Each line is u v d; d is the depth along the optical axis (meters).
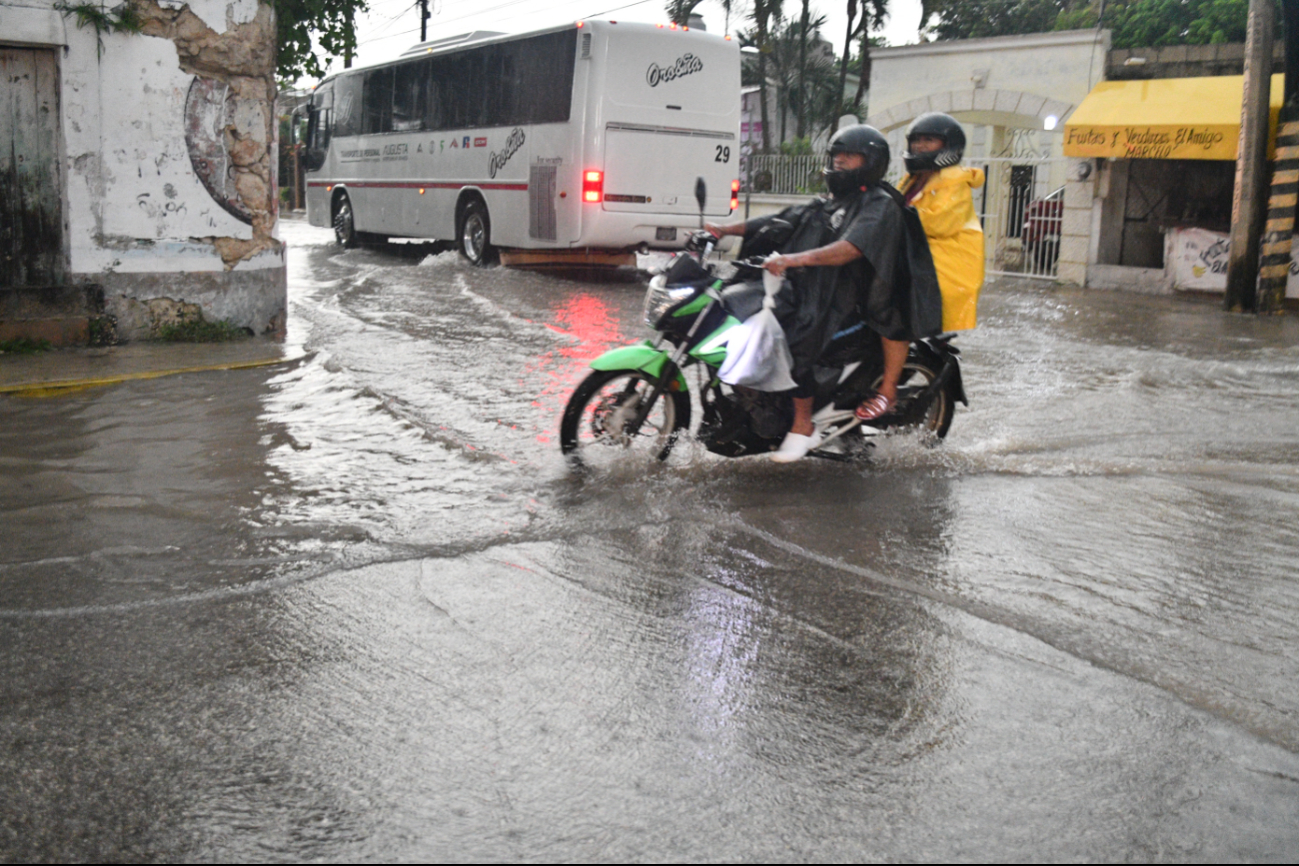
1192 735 3.23
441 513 5.18
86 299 9.31
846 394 6.00
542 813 2.81
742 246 6.01
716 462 6.12
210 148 9.69
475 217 17.88
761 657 3.73
